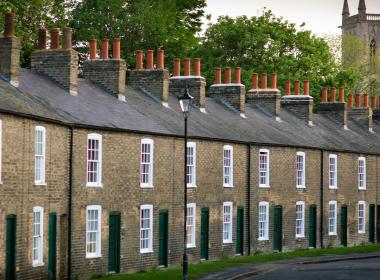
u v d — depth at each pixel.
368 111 87.12
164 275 49.00
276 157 67.19
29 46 75.62
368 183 80.69
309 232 71.81
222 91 69.88
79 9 91.19
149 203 53.25
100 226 49.03
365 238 80.25
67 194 46.59
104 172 49.38
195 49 94.88
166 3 97.06
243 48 93.94
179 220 56.25
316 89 97.06
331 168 75.06
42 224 43.84
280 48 95.81
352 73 101.38
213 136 59.59
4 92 43.78
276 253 65.56
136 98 58.53
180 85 64.94
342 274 51.06
